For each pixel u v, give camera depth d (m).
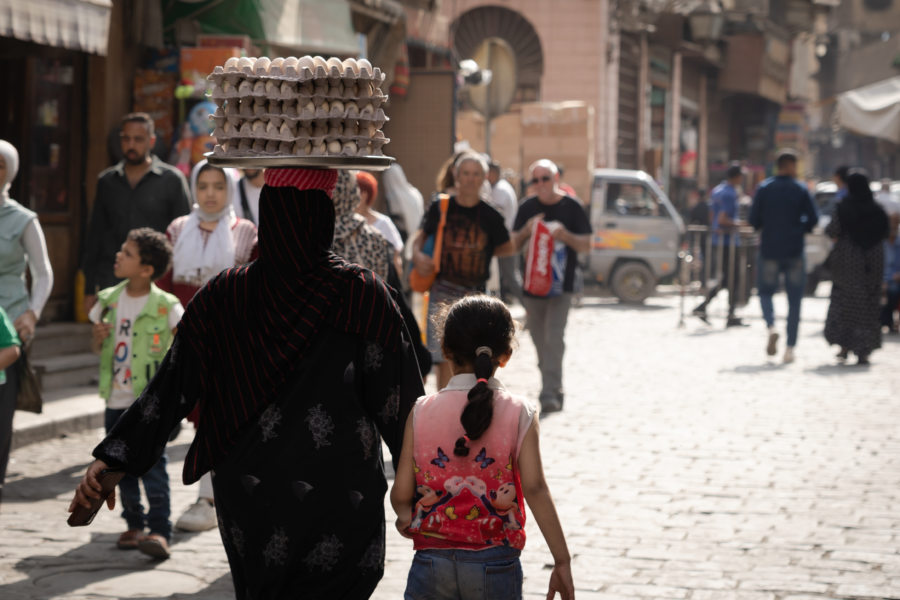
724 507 9.70
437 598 4.79
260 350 4.70
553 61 39.28
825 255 35.22
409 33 26.94
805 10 59.62
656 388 16.25
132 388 8.84
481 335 4.87
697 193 37.25
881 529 9.07
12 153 9.70
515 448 4.81
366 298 4.74
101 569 8.09
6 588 7.65
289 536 4.68
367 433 4.78
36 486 10.38
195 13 18.08
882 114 42.94
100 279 12.95
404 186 20.41
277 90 4.41
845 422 13.63
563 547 4.82
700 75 52.06
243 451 4.71
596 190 31.05
